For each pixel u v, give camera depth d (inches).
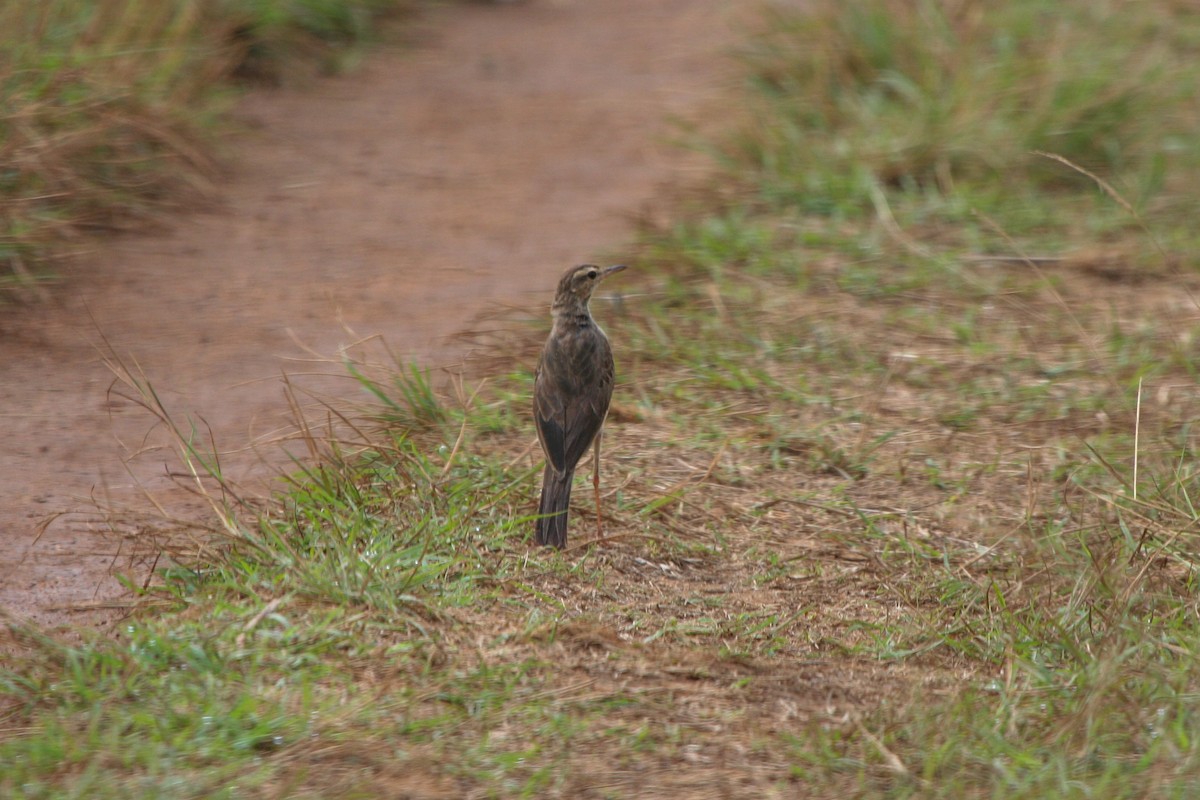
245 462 436.5
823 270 597.3
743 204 660.7
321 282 586.9
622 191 691.4
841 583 386.3
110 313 550.0
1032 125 705.0
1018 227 639.1
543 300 568.1
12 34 658.8
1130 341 538.9
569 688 319.9
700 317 553.6
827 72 776.3
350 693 309.9
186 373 502.0
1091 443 466.9
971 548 406.6
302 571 350.0
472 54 895.7
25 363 505.7
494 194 689.0
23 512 402.0
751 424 476.7
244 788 272.8
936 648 353.7
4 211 583.2
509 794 279.3
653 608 366.9
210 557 366.3
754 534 411.5
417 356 517.0
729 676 334.0
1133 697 314.7
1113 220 644.7
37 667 318.3
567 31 949.2
